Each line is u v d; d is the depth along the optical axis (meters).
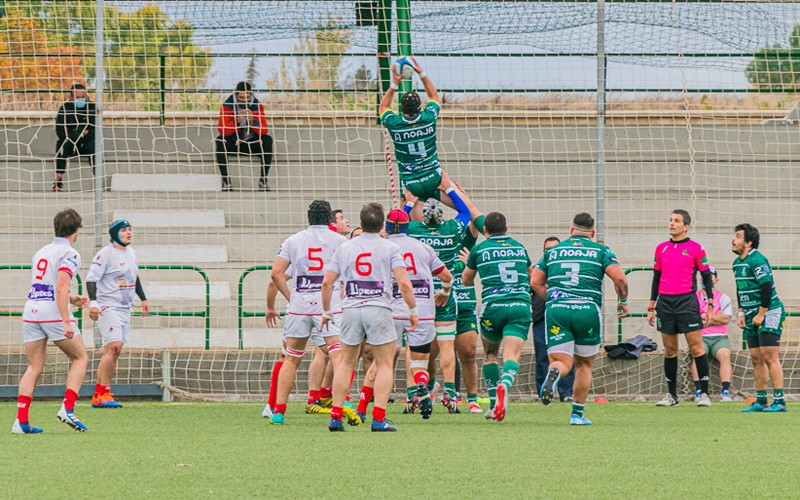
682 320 32.56
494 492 14.12
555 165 40.88
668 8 40.66
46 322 22.56
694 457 18.20
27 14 46.22
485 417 25.94
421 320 25.78
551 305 24.70
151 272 40.44
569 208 40.84
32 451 19.08
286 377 25.16
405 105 29.30
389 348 22.52
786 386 36.59
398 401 34.72
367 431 22.94
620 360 35.59
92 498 13.66
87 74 46.47
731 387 36.31
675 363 33.06
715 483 15.05
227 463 17.11
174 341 38.69
